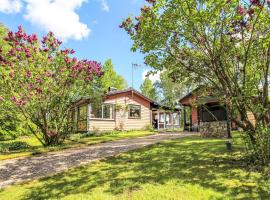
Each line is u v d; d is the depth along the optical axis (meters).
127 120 21.31
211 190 4.80
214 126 13.18
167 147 9.81
